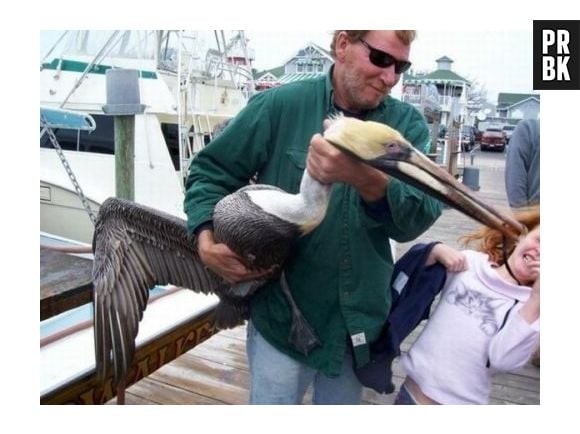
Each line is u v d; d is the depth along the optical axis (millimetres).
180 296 2984
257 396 1698
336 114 1521
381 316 1602
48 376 2100
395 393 2252
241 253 1528
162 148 4551
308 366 1608
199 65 4855
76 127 3979
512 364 1715
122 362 1965
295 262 1580
